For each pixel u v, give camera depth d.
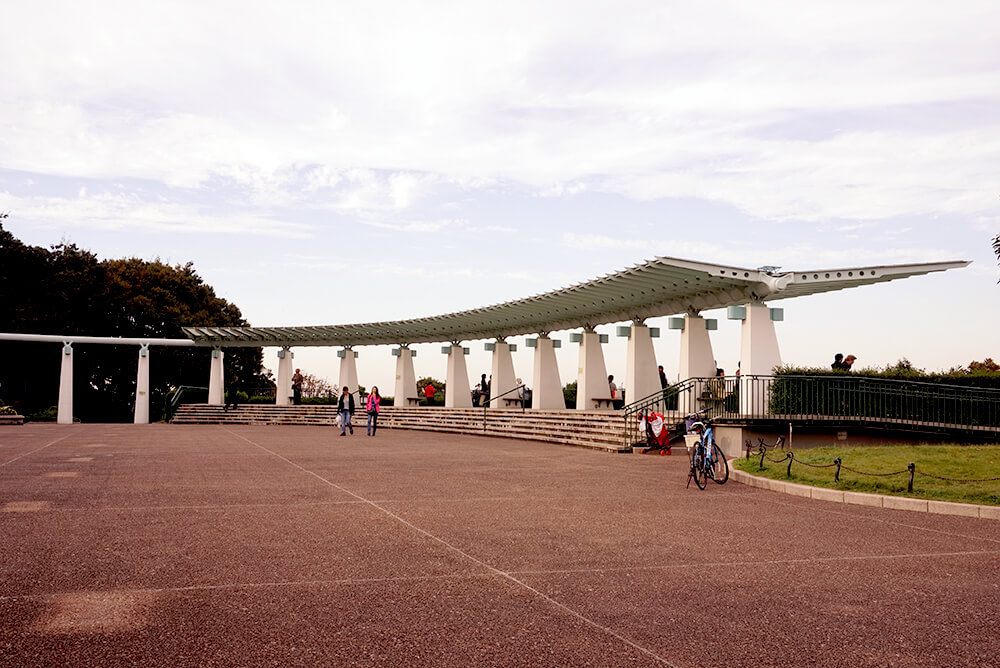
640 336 27.47
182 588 6.33
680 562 7.46
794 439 19.52
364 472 15.52
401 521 9.63
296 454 20.00
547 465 17.38
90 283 52.31
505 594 6.25
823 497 11.90
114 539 8.31
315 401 47.44
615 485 13.61
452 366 40.38
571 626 5.43
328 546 8.04
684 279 22.67
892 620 5.64
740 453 19.11
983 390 20.36
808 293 24.06
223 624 5.39
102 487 12.66
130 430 32.44
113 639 5.06
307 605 5.88
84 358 52.31
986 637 5.28
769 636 5.26
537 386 33.50
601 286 24.92
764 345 21.28
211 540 8.30
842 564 7.44
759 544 8.36
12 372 49.94
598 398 30.11
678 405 24.58
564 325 32.34
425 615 5.65
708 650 4.97
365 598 6.08
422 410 39.22
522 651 4.91
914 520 9.98
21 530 8.80
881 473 12.45
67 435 28.00
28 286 50.03
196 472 15.16
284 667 4.59
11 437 26.47
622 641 5.12
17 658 4.69
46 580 6.55
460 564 7.28
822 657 4.86
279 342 46.53
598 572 7.03
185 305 58.19
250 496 11.78
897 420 20.00
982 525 9.62
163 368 56.22
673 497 12.08
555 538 8.59
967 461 13.26
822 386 20.19
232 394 50.28
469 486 13.32
